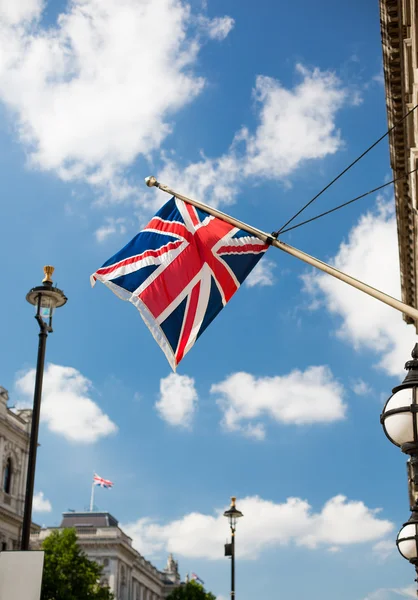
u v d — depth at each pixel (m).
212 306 12.12
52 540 67.94
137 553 125.56
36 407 19.20
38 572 9.70
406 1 18.62
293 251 10.99
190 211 12.66
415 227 26.73
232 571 40.50
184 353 11.80
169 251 12.40
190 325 11.98
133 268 12.30
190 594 120.06
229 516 41.91
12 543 74.50
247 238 12.35
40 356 19.97
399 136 23.69
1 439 73.56
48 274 20.83
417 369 7.79
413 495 28.97
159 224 12.72
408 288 30.70
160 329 11.91
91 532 114.69
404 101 22.42
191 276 12.23
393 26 20.41
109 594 69.50
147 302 12.01
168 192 12.31
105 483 112.56
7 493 74.31
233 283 12.17
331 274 10.43
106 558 113.38
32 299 20.56
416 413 7.44
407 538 9.27
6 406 75.62
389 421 7.62
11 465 75.94
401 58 21.33
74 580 65.56
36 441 18.81
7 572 9.69
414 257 28.50
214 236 12.36
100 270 12.34
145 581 133.62
